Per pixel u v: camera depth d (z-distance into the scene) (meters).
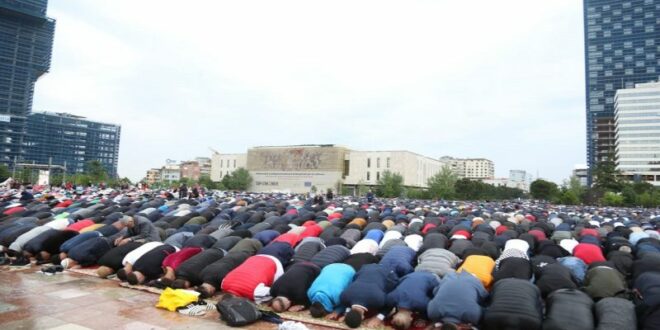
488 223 18.33
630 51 192.75
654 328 6.26
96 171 100.25
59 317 7.65
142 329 7.21
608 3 198.38
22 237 11.97
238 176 135.62
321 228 15.89
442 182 97.88
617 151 161.38
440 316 7.15
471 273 9.02
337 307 8.18
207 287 8.87
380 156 124.12
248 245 11.46
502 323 6.55
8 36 166.25
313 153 131.00
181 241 12.80
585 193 93.44
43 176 55.53
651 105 153.62
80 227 14.25
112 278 10.42
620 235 15.50
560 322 6.42
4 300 8.50
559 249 12.19
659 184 149.75
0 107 164.62
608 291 8.12
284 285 8.41
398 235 14.34
